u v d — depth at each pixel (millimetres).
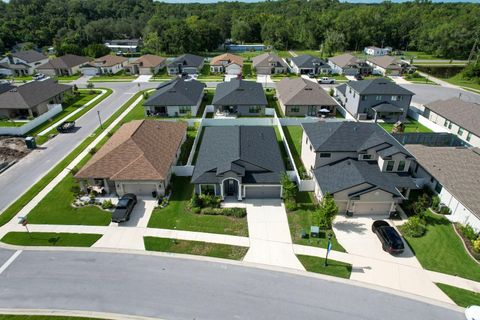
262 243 29281
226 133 44125
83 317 22359
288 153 44438
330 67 94625
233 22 159875
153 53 125875
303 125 42750
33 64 100938
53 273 26000
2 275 25797
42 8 179000
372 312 22609
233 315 22422
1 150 46625
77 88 78500
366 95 57844
